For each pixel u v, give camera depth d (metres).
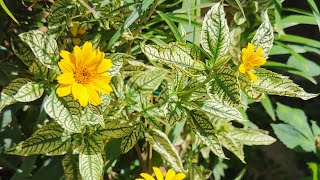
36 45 0.47
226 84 0.46
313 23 0.69
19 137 0.58
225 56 0.47
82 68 0.46
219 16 0.47
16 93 0.49
